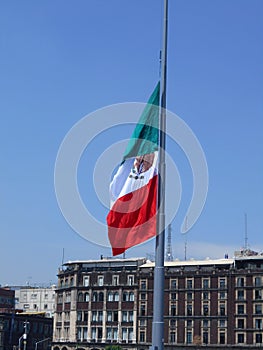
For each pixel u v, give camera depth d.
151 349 50.75
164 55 55.19
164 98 54.69
